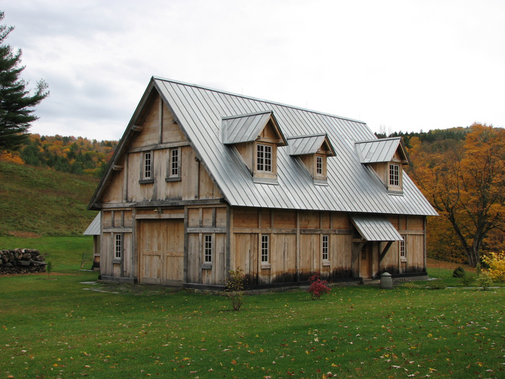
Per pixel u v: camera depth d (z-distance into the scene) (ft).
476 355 35.99
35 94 139.03
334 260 94.02
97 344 43.78
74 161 384.68
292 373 34.76
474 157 165.48
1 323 55.06
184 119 80.12
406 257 111.65
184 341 43.96
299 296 75.05
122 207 91.15
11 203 192.24
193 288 78.54
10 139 132.26
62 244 155.53
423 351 37.86
